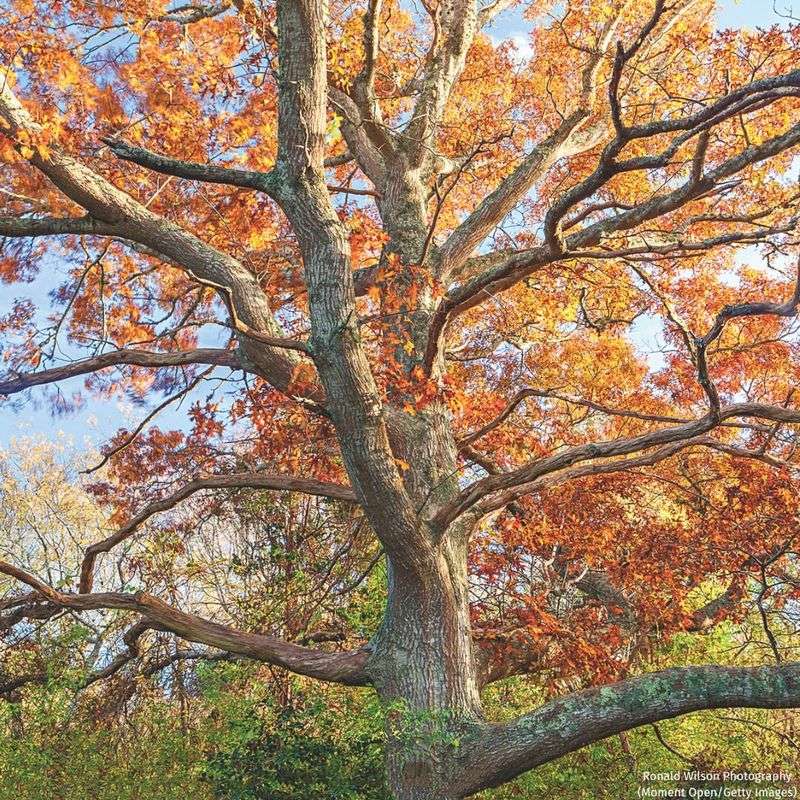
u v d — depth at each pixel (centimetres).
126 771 952
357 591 1112
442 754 814
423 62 1345
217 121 944
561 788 954
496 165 1480
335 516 1216
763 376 1429
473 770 802
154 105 889
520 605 1100
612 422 1519
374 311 1165
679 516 1305
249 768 888
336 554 1160
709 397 798
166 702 1186
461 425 1189
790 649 1209
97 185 884
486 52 1491
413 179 1186
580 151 1274
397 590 888
